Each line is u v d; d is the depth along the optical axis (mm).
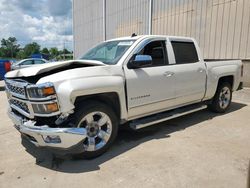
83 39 22484
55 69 3699
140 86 4023
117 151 3863
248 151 3797
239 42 8883
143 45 4230
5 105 7672
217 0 9492
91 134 3561
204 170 3227
